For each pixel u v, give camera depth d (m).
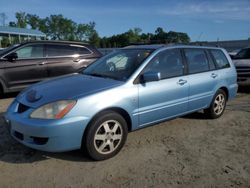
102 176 3.92
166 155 4.59
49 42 9.09
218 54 6.63
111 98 4.31
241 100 8.70
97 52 10.12
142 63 4.90
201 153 4.70
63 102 3.99
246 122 6.39
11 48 8.54
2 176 3.87
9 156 4.42
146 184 3.75
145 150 4.76
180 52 5.64
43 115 3.95
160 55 5.21
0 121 6.07
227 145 5.06
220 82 6.42
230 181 3.86
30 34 48.94
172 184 3.76
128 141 5.12
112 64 5.34
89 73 5.34
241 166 4.28
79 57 9.59
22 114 4.11
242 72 9.88
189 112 5.77
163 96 5.07
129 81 4.62
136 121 4.72
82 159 4.36
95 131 4.17
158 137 5.36
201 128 5.92
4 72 8.30
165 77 5.20
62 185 3.69
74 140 4.02
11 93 9.29
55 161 4.29
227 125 6.16
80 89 4.28
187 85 5.55
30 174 3.94
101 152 4.30
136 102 4.65
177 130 5.76
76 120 3.97
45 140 3.93
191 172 4.07
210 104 6.30
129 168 4.15
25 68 8.60
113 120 4.34
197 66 5.95
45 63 8.93
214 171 4.11
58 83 4.69
